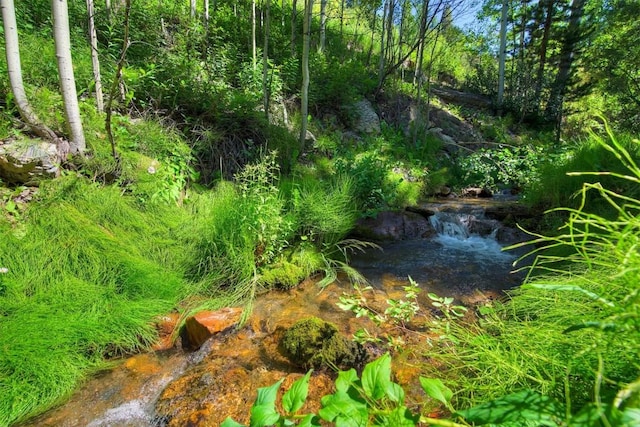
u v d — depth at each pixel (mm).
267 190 3891
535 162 7355
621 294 933
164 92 4922
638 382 604
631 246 779
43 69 4094
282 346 2287
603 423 585
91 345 2322
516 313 2096
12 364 2008
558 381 1018
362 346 2209
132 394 2061
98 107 4117
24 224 2912
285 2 11570
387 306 2996
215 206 3760
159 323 2670
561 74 12281
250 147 5191
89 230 3047
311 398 1896
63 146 3406
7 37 3090
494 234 4973
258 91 6625
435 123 10883
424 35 8594
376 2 10398
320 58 9422
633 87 10336
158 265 3150
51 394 1989
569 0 12453
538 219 4891
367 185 5309
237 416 1854
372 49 13055
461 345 1878
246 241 3361
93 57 4031
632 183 3887
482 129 11531
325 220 4027
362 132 8555
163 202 3688
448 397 801
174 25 7016
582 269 1936
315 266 3689
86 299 2582
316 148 6824
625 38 10125
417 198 6500
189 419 1847
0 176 3049
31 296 2516
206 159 4793
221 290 3215
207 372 2188
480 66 15258
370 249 4508
